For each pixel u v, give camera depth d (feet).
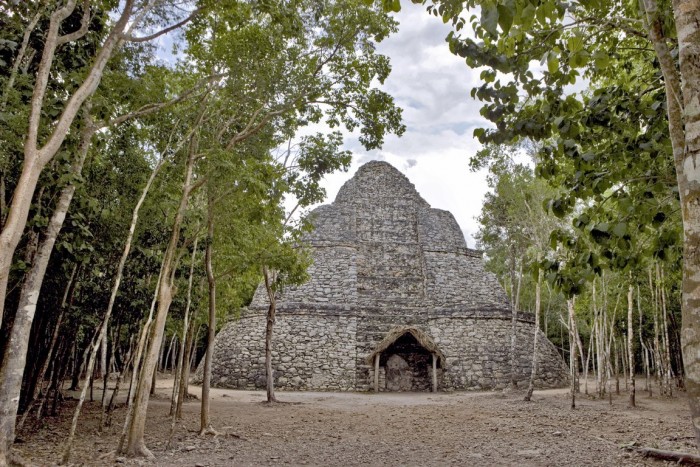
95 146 29.94
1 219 22.57
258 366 73.77
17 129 22.49
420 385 73.00
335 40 32.04
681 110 11.39
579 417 40.29
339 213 105.70
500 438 30.71
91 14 25.96
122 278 36.68
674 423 36.19
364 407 48.85
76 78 25.38
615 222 16.84
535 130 18.02
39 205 23.59
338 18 31.55
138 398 24.66
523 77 17.40
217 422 36.63
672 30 15.88
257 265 42.70
